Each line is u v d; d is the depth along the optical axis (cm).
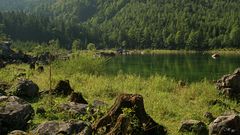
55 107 1667
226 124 1398
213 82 3080
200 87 2627
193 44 16262
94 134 1252
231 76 2469
